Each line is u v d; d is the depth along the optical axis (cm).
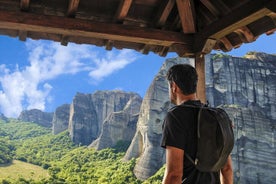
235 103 12331
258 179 9719
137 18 659
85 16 625
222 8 568
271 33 554
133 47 670
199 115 212
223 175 236
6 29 590
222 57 13225
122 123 17638
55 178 14238
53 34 616
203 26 652
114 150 16575
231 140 217
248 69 13138
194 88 229
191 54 624
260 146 10150
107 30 588
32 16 555
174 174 205
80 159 16650
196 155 207
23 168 16100
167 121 215
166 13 622
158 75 13550
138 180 11762
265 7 473
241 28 567
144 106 13275
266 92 12588
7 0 574
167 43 628
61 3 600
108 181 12731
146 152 12169
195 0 635
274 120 11138
